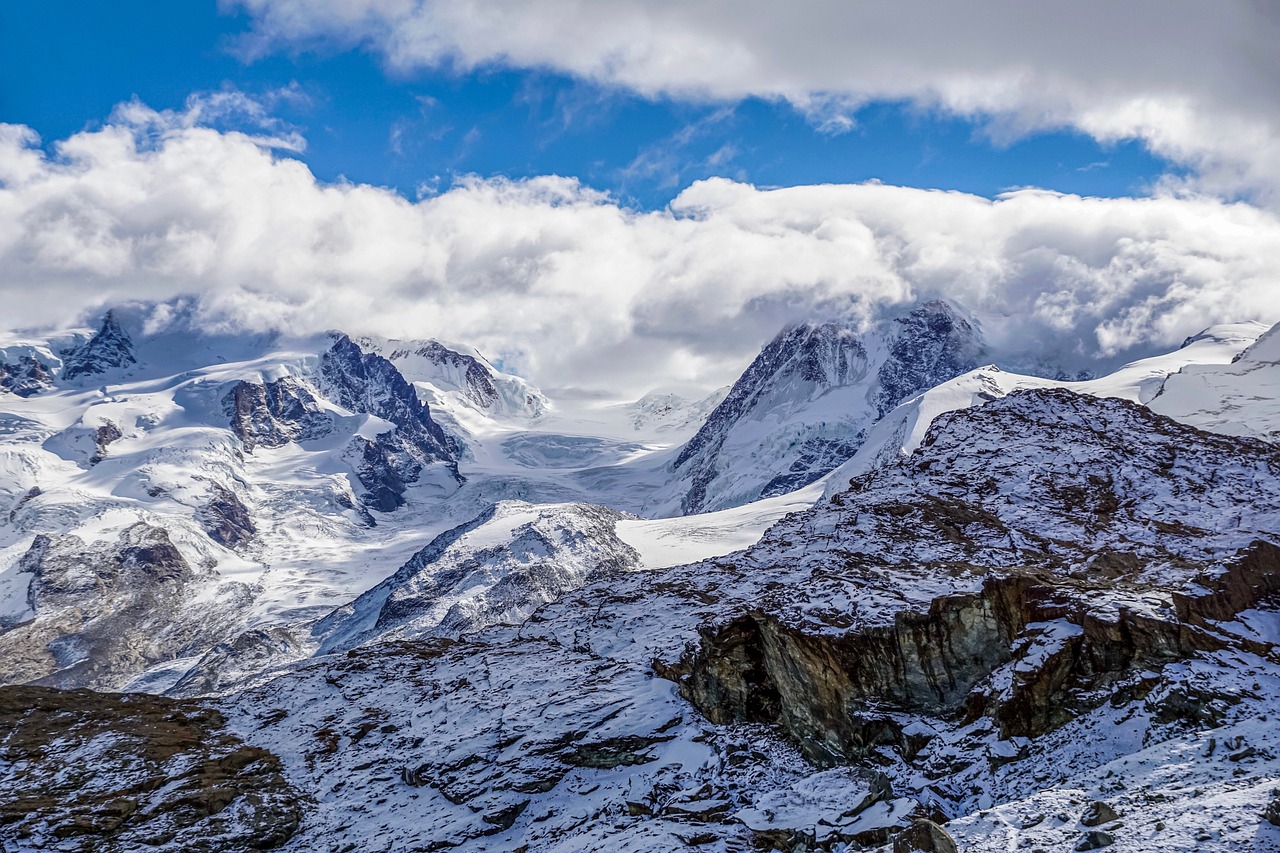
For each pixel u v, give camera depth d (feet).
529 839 181.98
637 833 165.27
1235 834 114.32
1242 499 280.92
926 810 152.25
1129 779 143.33
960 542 272.92
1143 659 173.47
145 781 209.05
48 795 201.87
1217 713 157.89
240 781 210.79
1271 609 184.03
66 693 259.19
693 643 246.47
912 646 194.29
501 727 225.76
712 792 184.14
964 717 184.85
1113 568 237.04
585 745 209.36
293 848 187.21
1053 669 177.68
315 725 245.45
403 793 204.64
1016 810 141.28
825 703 195.00
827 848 148.97
